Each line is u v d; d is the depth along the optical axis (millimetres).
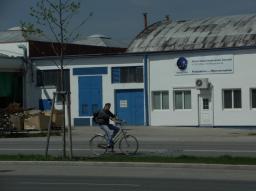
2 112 45406
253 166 20750
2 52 60438
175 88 51438
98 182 17781
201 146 31406
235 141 35531
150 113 52625
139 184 17141
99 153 26188
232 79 49062
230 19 61656
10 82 58875
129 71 53656
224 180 17953
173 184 17062
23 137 42938
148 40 62781
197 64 50438
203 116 50344
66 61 56312
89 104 55406
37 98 57969
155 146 31547
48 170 21500
